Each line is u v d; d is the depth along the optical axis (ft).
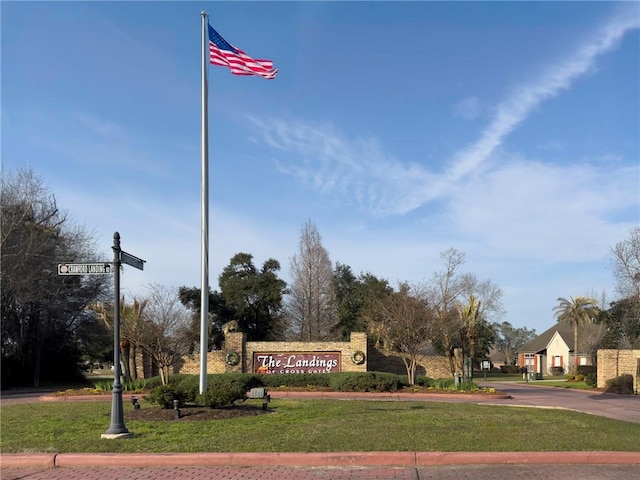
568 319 220.23
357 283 164.14
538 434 37.24
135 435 37.70
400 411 52.60
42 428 42.63
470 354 110.22
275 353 99.45
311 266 147.64
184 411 48.32
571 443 33.78
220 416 46.26
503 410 54.70
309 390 83.76
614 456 30.68
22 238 118.21
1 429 42.47
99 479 28.30
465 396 77.61
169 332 96.53
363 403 61.93
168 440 35.78
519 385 128.98
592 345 209.36
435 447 32.65
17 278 115.55
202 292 54.19
